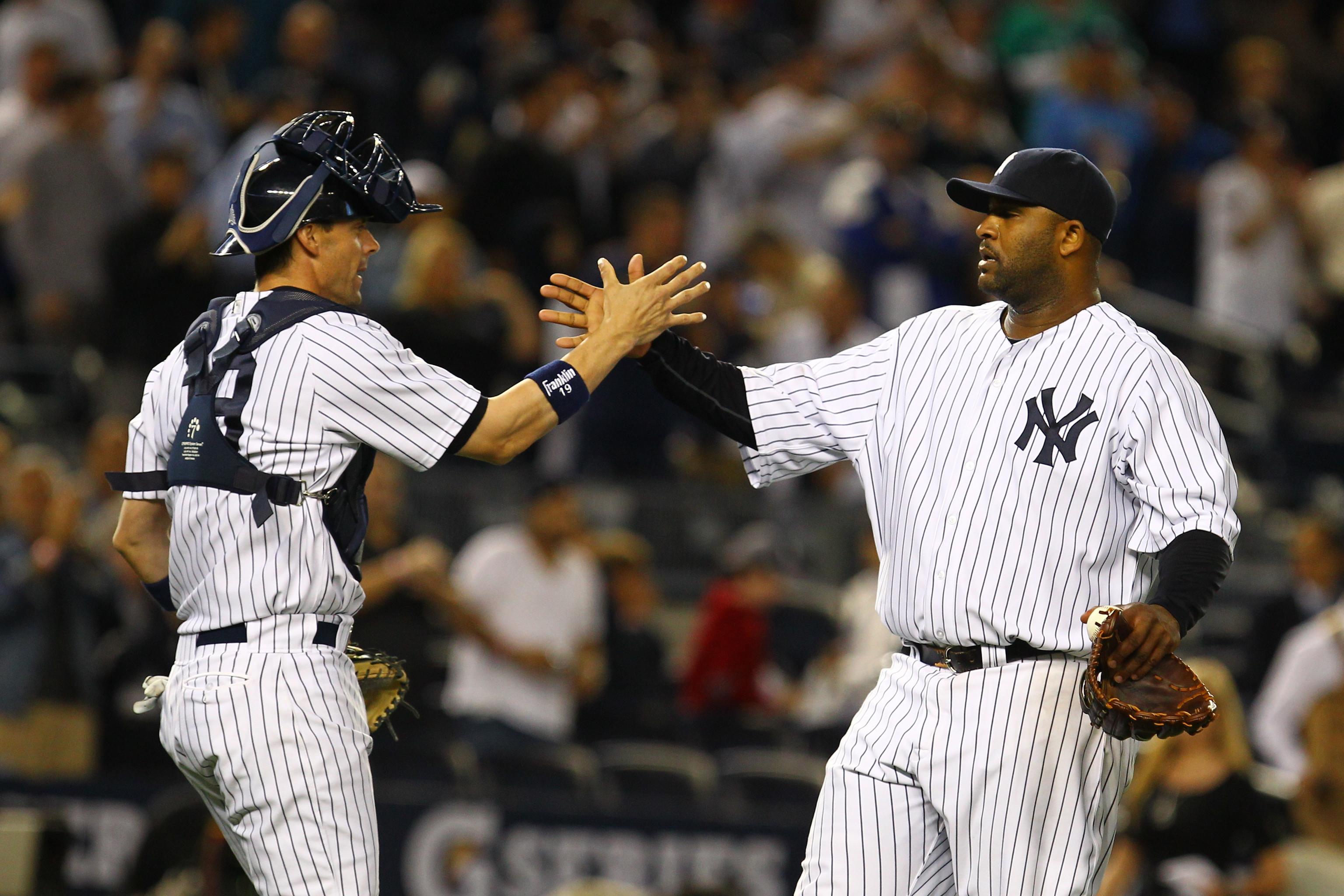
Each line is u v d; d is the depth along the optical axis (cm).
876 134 4100
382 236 3688
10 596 2966
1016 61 5428
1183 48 6144
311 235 1401
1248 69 5622
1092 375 1385
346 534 1393
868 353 1496
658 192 3991
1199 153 4981
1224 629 3791
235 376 1372
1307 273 4909
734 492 3819
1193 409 1370
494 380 3544
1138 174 4884
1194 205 4906
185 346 1425
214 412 1370
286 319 1377
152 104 4375
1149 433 1355
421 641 3089
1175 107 5012
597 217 4428
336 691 1375
